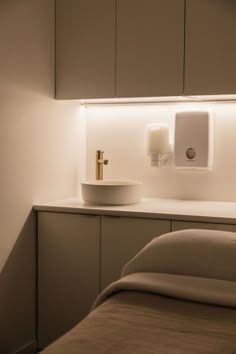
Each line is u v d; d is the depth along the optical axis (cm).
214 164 267
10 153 232
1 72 223
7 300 235
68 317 248
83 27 257
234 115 262
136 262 170
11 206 234
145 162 283
